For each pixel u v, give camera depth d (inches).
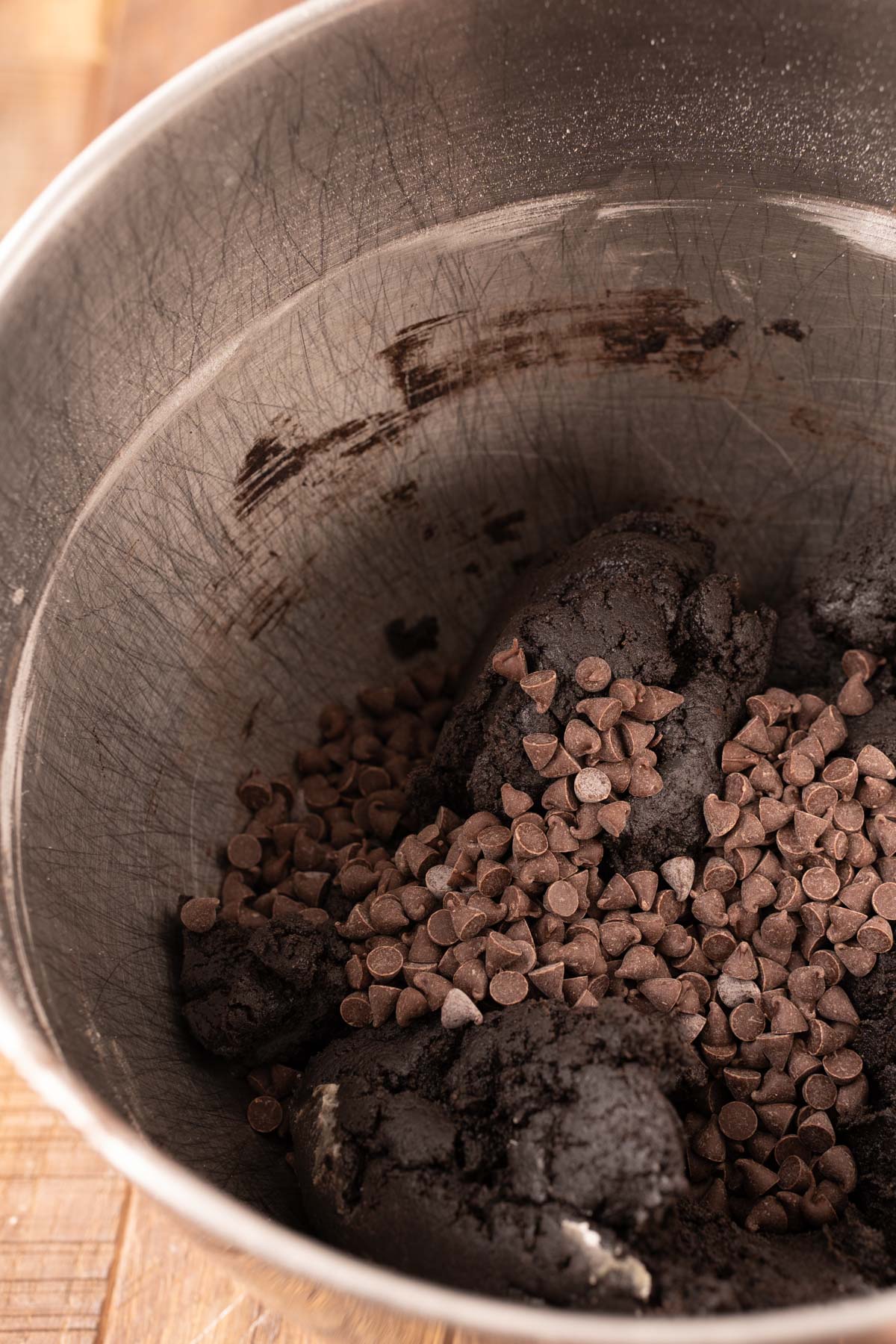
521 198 14.7
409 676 16.8
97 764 14.0
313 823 15.8
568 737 14.4
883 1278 13.1
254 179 13.7
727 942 14.3
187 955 14.5
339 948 14.4
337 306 14.7
